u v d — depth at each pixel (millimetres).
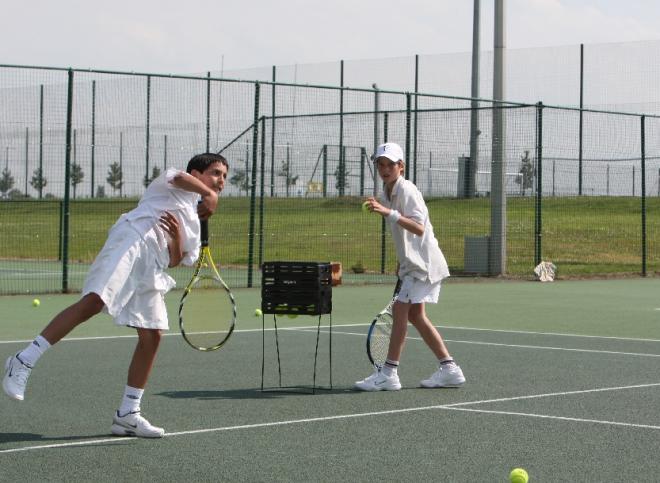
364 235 27891
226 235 27375
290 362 10492
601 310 16688
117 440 6754
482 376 9672
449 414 7738
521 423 7391
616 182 32781
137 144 25531
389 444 6660
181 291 19281
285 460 6195
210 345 8453
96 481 5680
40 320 14305
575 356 11109
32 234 29953
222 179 7270
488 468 6016
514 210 28250
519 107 22422
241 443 6676
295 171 24359
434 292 8891
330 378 9023
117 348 11281
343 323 14391
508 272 24016
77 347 11359
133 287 6723
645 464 6137
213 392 8688
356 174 24859
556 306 17328
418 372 9891
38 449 6469
